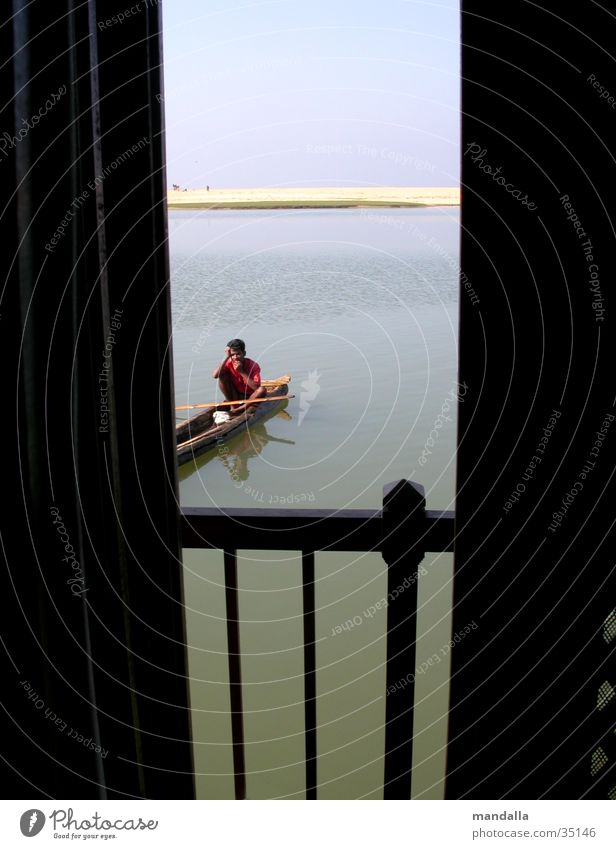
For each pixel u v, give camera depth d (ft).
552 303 3.10
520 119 3.01
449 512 3.54
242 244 52.34
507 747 3.51
